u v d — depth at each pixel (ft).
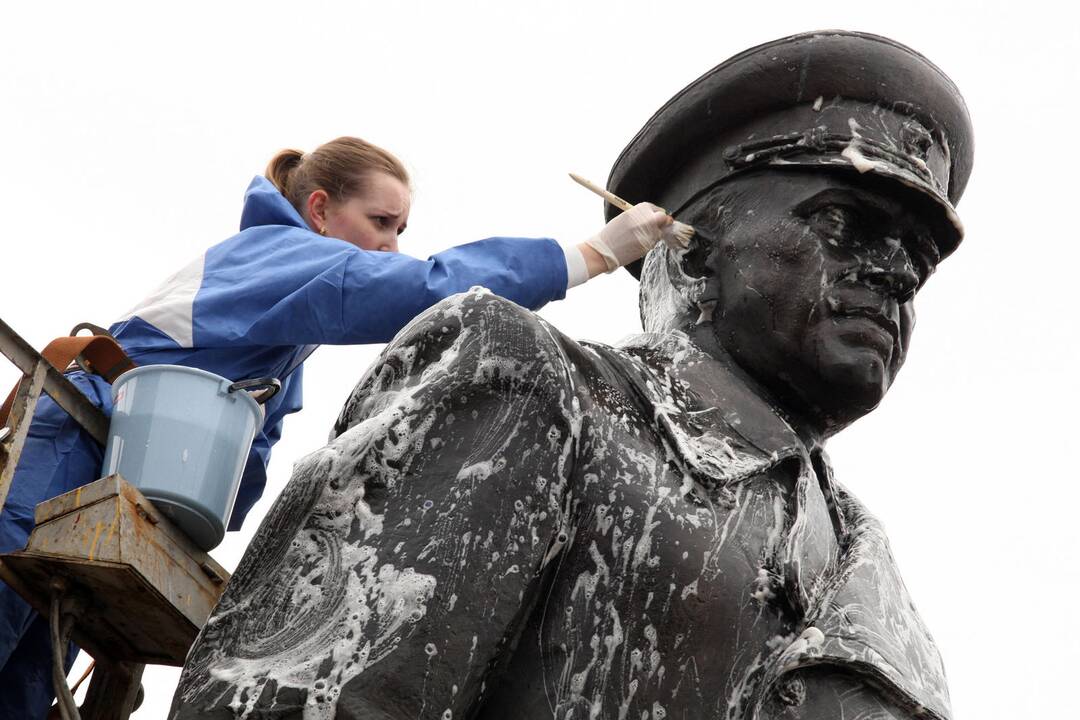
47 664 20.52
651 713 14.88
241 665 14.32
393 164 26.84
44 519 18.98
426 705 14.06
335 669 14.03
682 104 19.34
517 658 14.96
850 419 18.19
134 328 22.40
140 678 20.65
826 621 15.83
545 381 15.65
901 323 18.33
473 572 14.67
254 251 23.30
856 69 18.71
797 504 16.44
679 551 15.46
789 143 18.54
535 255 21.29
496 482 15.11
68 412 20.42
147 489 19.72
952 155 19.33
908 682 15.81
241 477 21.98
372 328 21.79
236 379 22.45
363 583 14.53
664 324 18.80
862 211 18.21
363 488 15.08
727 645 15.30
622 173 20.33
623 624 15.11
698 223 19.01
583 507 15.51
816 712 15.40
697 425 16.83
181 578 19.40
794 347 17.80
